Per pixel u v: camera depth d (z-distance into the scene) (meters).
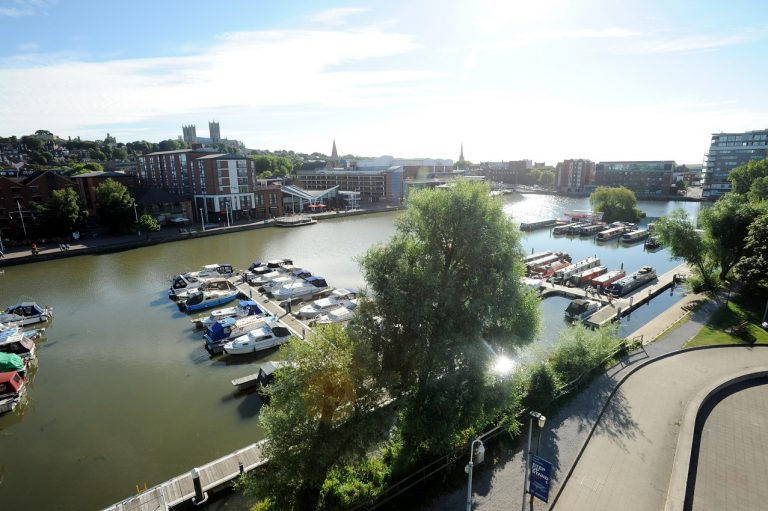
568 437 22.25
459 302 22.23
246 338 38.03
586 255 82.75
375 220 125.00
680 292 55.34
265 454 18.38
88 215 95.19
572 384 26.48
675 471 18.97
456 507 18.17
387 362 22.25
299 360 18.45
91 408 30.00
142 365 36.12
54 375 34.59
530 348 31.89
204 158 108.44
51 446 26.12
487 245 22.28
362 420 18.56
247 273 63.53
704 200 179.25
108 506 21.56
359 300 23.36
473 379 21.91
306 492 18.25
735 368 28.95
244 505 20.33
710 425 23.09
